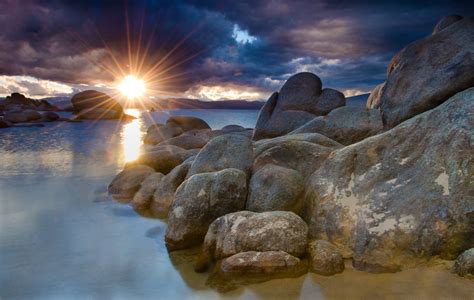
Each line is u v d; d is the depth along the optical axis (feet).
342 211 11.46
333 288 8.95
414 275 9.39
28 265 10.53
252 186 13.35
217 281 9.57
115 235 12.94
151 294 9.02
